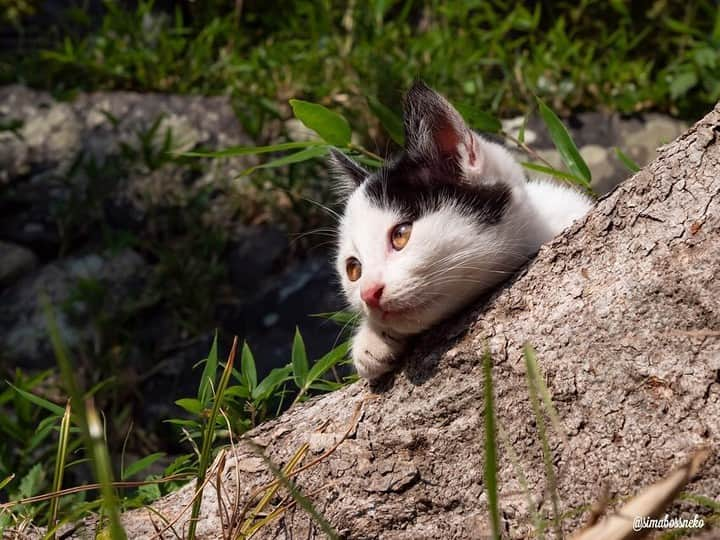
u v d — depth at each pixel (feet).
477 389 1.40
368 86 3.34
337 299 3.00
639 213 1.36
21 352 3.23
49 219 3.60
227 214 3.53
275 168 3.48
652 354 1.29
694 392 1.26
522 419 1.36
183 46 3.93
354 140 3.21
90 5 4.47
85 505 1.53
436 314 1.51
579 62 3.40
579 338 1.34
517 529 1.34
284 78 3.63
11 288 3.46
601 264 1.37
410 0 3.75
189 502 1.58
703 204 1.32
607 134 3.22
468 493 1.39
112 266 3.46
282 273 3.32
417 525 1.41
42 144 3.73
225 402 1.77
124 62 3.86
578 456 1.31
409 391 1.46
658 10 3.60
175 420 1.81
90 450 1.10
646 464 1.27
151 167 3.51
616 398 1.30
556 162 3.11
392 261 1.58
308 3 4.00
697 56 3.21
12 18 4.38
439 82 3.25
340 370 2.47
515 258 1.58
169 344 3.20
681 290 1.30
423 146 1.69
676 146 1.36
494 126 1.91
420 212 1.62
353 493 1.44
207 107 3.70
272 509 1.49
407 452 1.44
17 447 2.52
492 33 3.53
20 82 3.95
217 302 3.27
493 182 1.64
